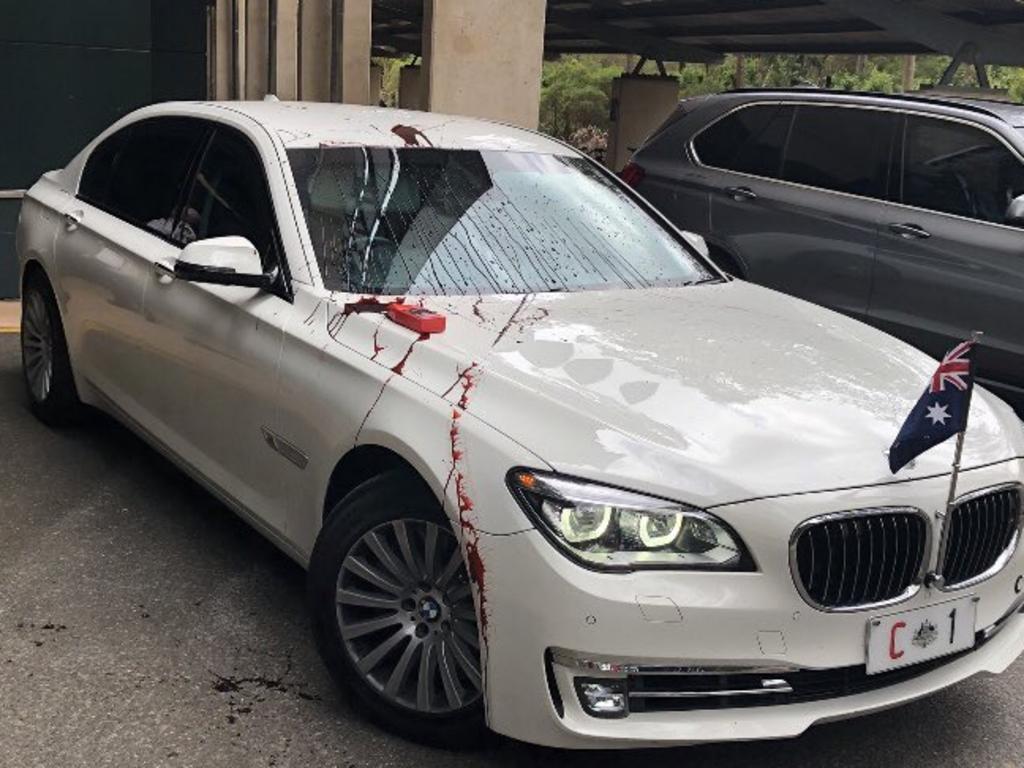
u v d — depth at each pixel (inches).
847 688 116.3
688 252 185.0
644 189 311.1
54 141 341.4
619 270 169.0
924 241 256.1
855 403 129.1
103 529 181.8
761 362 136.4
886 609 115.9
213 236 171.2
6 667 139.1
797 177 281.4
